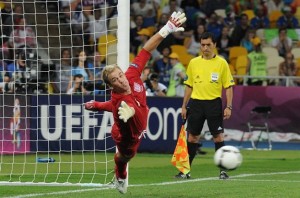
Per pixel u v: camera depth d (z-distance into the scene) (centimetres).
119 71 2467
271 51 7562
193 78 3847
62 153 5069
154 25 7694
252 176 3894
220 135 3841
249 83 6819
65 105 5003
